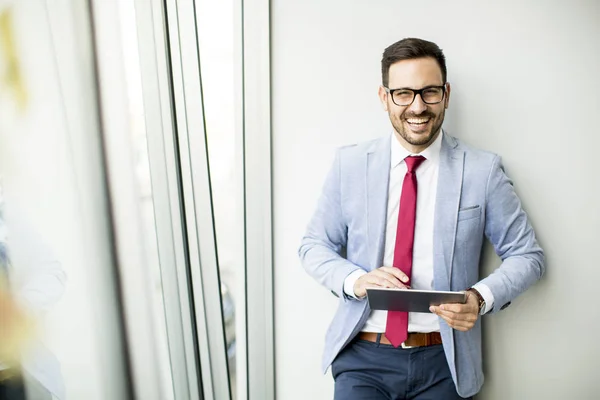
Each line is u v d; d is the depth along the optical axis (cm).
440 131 163
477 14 170
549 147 174
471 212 159
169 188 171
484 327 187
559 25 166
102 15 152
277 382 207
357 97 183
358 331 169
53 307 155
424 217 164
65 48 147
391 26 177
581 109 170
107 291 161
